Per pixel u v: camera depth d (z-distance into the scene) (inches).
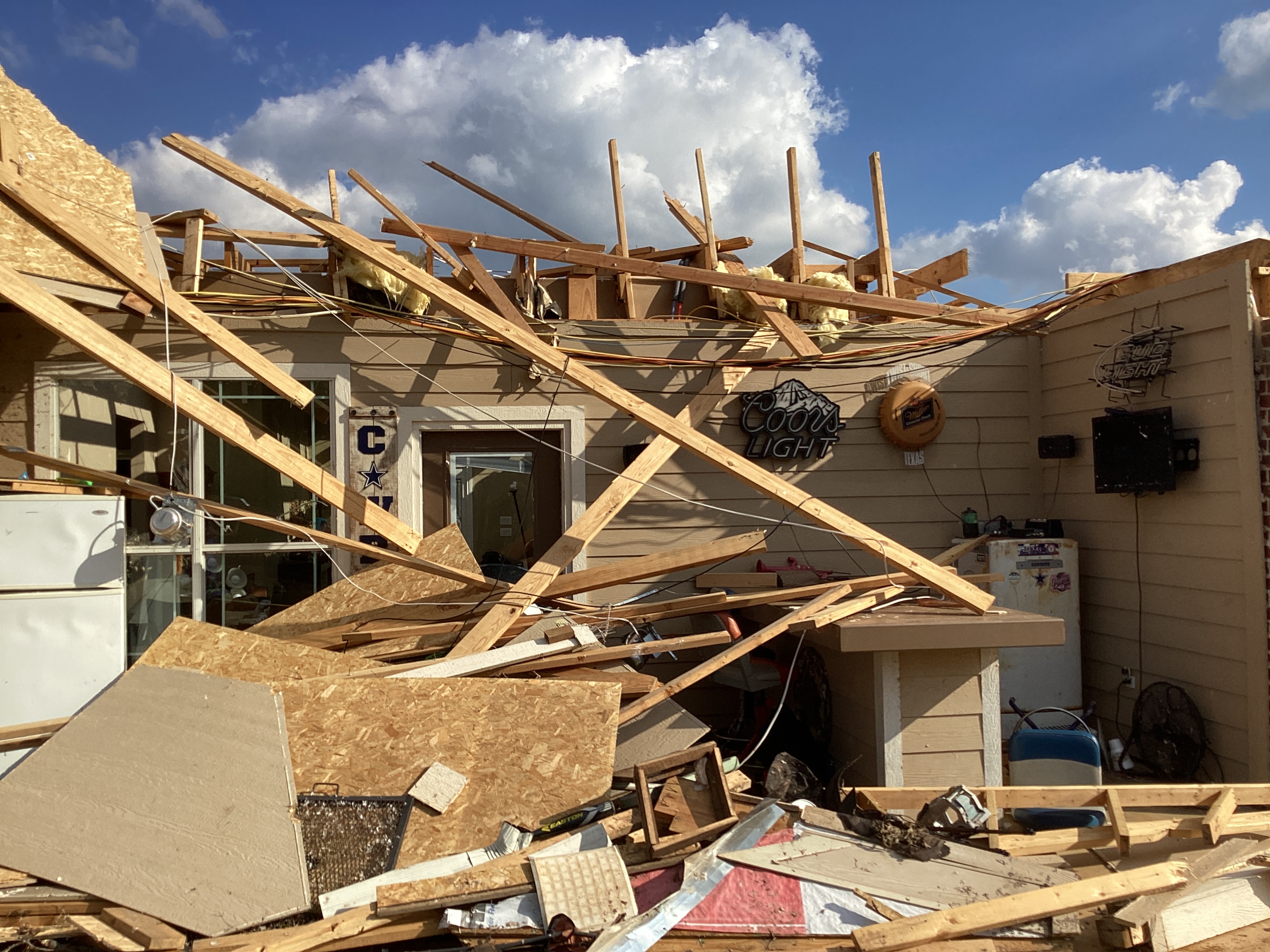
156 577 228.7
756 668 221.5
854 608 198.4
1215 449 209.8
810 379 261.0
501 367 244.5
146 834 135.0
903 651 194.1
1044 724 240.8
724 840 140.9
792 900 129.2
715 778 152.8
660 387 251.4
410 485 237.9
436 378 240.8
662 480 250.8
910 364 266.4
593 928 119.8
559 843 139.9
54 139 197.6
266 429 234.4
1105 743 237.1
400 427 237.9
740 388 257.4
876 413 263.7
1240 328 201.9
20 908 127.5
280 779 140.0
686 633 246.7
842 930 123.5
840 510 260.8
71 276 191.5
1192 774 211.9
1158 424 222.8
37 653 175.5
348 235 209.6
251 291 246.1
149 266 208.2
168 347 191.0
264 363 200.5
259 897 126.7
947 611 208.1
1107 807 152.5
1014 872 137.1
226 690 149.1
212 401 187.3
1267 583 196.5
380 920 122.1
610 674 190.9
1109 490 237.1
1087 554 254.4
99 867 131.6
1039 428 272.7
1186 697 215.2
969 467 268.8
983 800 159.8
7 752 162.2
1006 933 122.5
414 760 154.2
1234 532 203.9
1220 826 144.6
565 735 158.9
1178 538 221.3
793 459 258.8
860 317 297.0
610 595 243.9
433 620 212.1
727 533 253.9
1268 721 194.7
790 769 176.2
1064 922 123.0
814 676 222.5
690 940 121.4
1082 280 279.3
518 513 248.7
